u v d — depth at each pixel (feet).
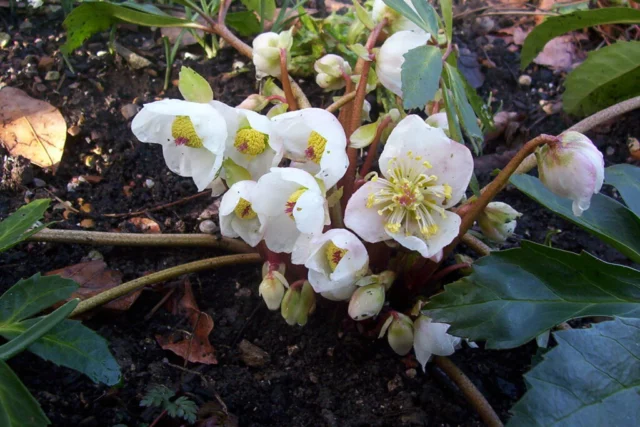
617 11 1.75
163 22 1.59
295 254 1.23
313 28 1.97
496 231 1.35
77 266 1.57
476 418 1.40
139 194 1.77
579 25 1.83
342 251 1.22
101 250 1.63
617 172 1.47
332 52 1.98
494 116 2.02
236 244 1.60
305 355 1.48
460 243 1.69
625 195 1.43
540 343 1.39
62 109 1.87
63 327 1.19
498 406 1.43
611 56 1.85
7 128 1.78
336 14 2.10
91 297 1.45
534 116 2.07
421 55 1.21
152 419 1.31
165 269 1.54
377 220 1.22
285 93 1.40
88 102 1.90
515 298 1.19
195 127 1.17
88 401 1.34
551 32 1.87
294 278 1.45
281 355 1.48
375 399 1.42
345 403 1.41
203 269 1.53
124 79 1.97
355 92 1.35
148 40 2.08
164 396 1.32
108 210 1.72
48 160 1.76
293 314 1.31
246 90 1.98
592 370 1.08
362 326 1.47
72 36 1.66
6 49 1.99
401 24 1.37
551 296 1.19
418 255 1.37
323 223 1.17
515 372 1.50
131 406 1.34
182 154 1.29
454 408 1.40
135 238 1.57
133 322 1.50
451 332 1.18
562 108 2.07
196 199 1.77
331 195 1.29
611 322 1.12
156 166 1.82
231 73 2.00
